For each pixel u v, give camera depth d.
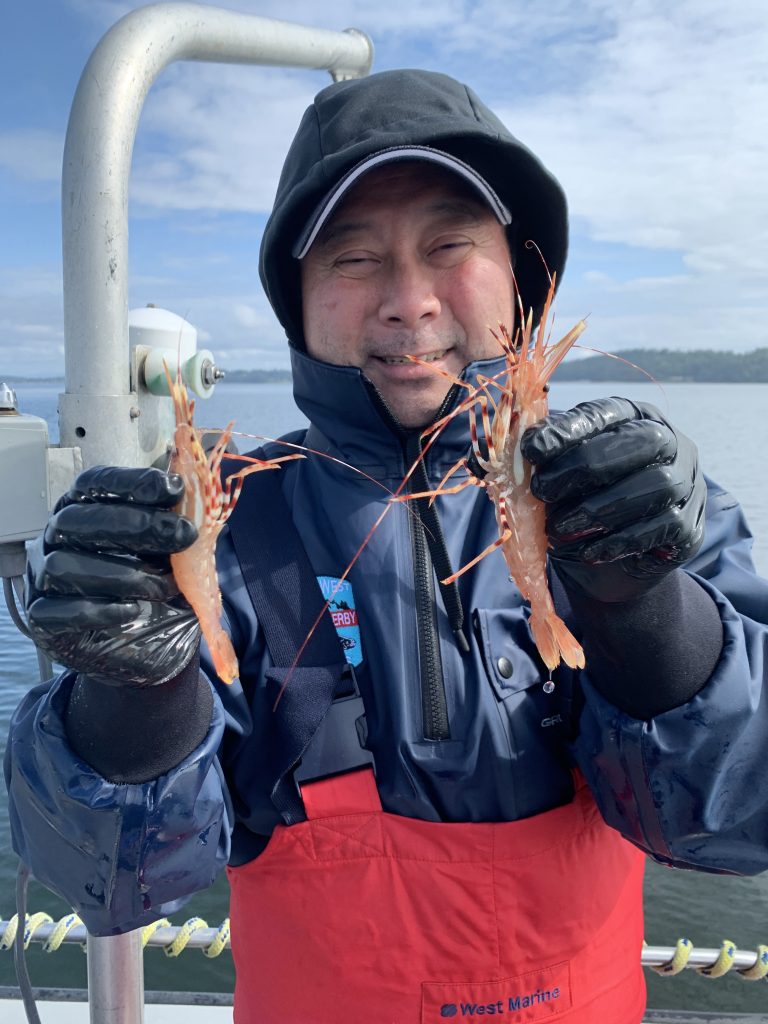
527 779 0.50
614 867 0.54
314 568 0.55
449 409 0.56
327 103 0.61
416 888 0.49
